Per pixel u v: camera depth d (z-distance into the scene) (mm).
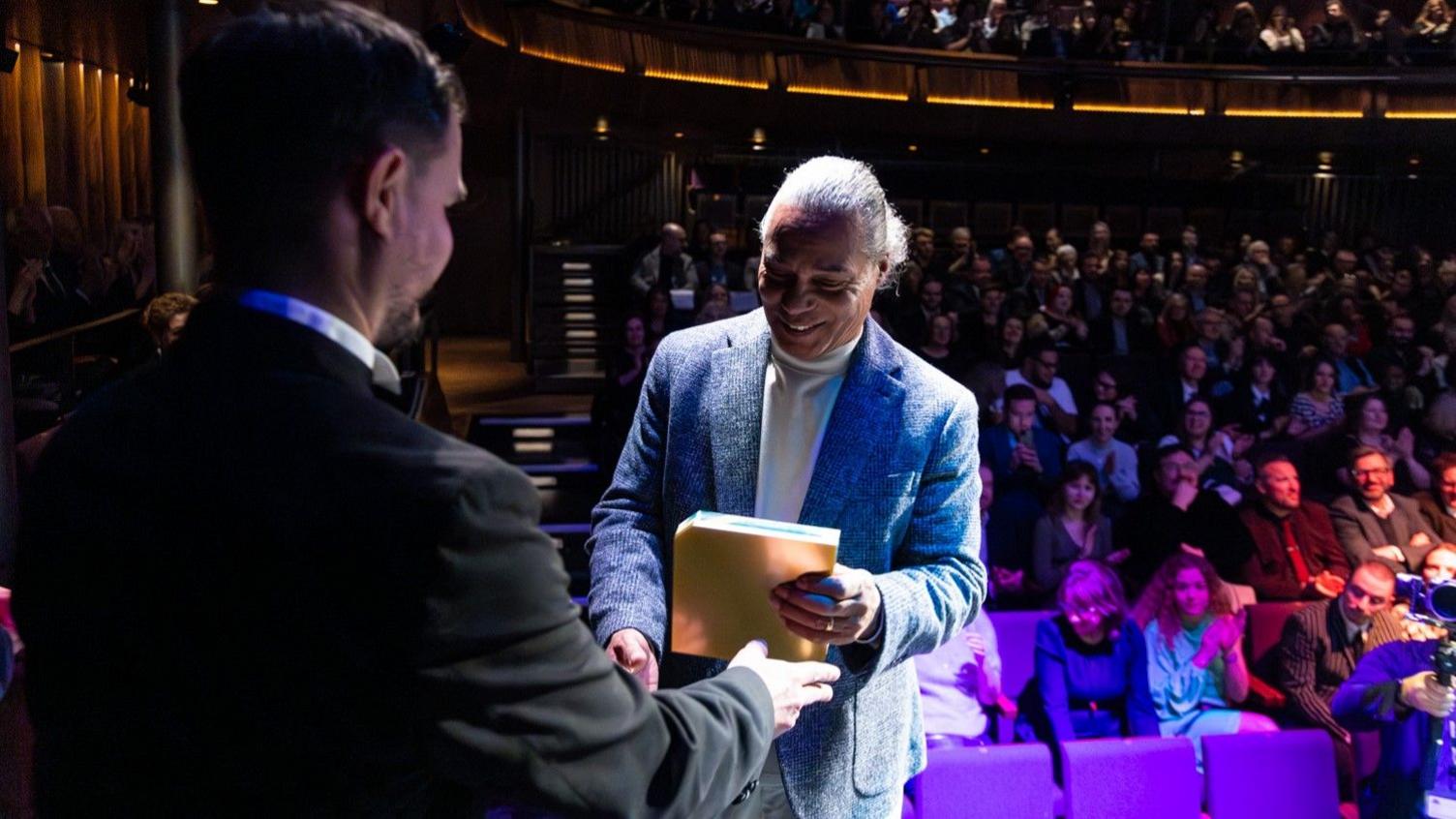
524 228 11359
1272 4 13773
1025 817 3748
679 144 12398
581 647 911
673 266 8758
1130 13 13086
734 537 1345
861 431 1597
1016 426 5930
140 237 6469
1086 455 6074
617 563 1636
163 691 834
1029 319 7469
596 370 9938
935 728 3984
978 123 12602
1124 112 12766
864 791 1652
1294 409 6961
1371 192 13352
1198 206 12922
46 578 852
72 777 853
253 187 864
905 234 1683
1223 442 6078
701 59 11320
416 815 883
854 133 12484
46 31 6699
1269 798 3844
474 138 12328
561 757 880
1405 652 3730
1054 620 4141
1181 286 10086
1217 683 4203
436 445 866
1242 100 12875
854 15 12250
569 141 11812
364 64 868
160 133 5426
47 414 4500
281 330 870
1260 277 10266
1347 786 4051
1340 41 12906
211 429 841
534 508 897
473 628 832
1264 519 5156
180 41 5406
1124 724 4121
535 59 9641
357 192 873
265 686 826
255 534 818
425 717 836
